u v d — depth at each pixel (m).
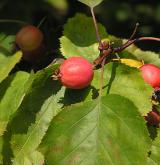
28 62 0.37
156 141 0.33
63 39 0.34
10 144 0.33
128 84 0.32
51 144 0.31
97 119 0.31
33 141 0.33
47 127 0.33
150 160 0.33
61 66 0.31
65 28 0.35
